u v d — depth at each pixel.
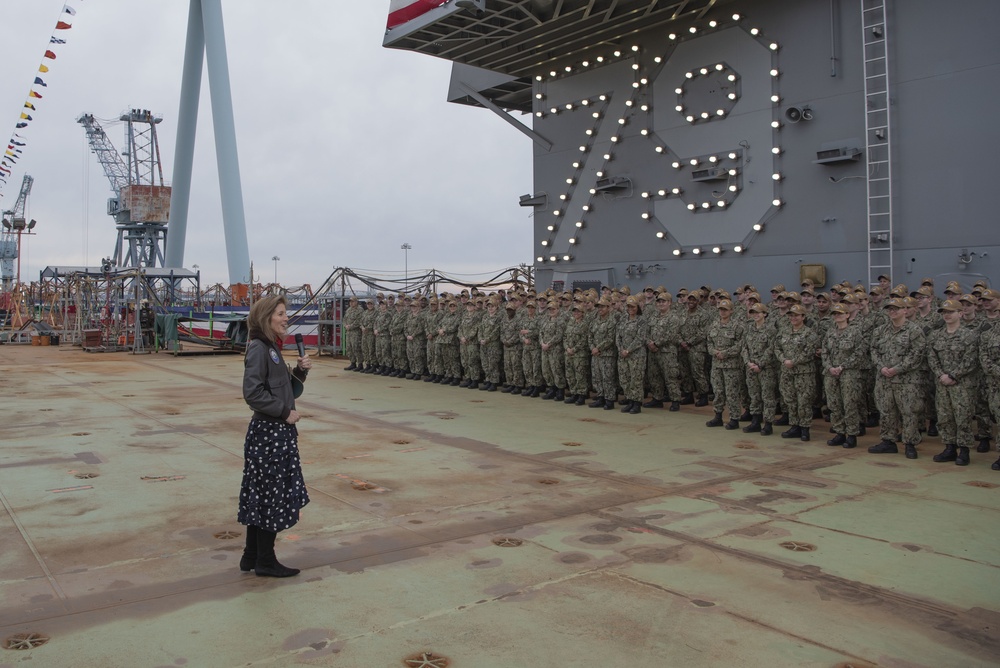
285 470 4.79
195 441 9.34
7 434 9.78
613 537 5.55
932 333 8.25
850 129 12.68
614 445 9.11
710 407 12.40
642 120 16.16
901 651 3.72
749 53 14.08
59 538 5.57
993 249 11.05
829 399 9.07
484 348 14.54
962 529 5.68
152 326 25.69
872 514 6.10
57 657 3.68
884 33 12.09
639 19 15.07
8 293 45.91
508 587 4.59
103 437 9.59
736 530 5.69
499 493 6.84
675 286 15.62
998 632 3.93
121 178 66.00
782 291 11.02
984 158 11.12
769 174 13.84
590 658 3.67
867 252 12.49
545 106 18.47
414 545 5.40
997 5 10.98
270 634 3.96
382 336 17.34
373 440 9.45
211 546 5.41
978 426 8.85
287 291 27.05
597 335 12.06
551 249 18.52
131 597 4.46
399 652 3.75
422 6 15.16
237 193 30.86
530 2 14.52
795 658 3.65
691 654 3.70
